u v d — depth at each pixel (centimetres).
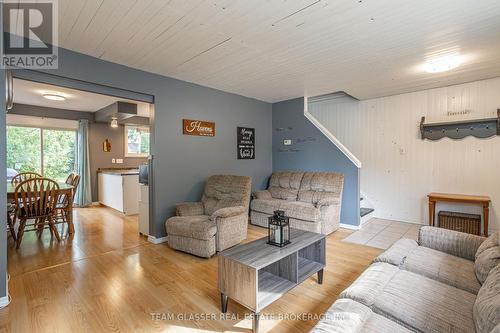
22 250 326
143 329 178
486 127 391
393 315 127
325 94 518
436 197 405
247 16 216
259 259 188
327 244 349
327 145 458
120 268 275
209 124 423
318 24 229
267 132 532
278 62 318
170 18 219
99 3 197
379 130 493
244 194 350
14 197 336
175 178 379
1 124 200
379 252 319
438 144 433
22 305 204
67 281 245
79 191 616
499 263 140
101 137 654
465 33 245
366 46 273
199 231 298
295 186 459
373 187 503
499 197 384
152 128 361
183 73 357
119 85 319
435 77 376
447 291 146
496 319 99
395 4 199
